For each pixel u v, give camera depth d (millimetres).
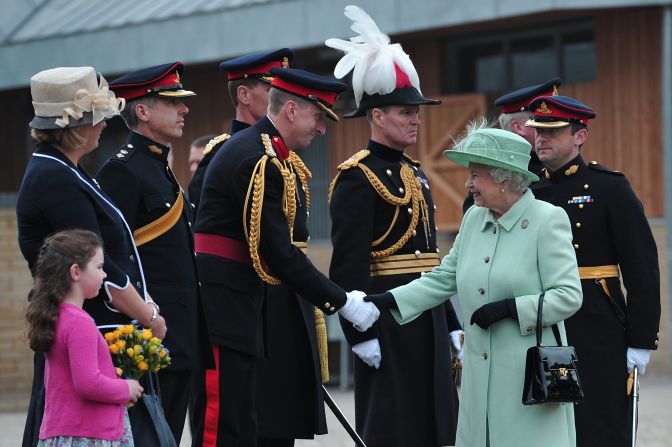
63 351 18922
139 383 20562
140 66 60375
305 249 24578
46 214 20031
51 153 20438
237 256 23000
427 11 54812
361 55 26547
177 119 23250
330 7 55594
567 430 21359
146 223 22531
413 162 27578
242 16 57781
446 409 26219
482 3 53656
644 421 40844
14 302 54062
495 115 58531
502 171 21188
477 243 21812
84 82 20531
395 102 26234
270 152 22969
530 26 57562
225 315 22859
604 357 25391
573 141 26047
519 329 21156
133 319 20703
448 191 58906
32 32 64562
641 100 55031
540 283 21125
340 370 55906
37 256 20156
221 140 25953
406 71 26406
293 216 23203
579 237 25734
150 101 23016
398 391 25891
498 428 21219
